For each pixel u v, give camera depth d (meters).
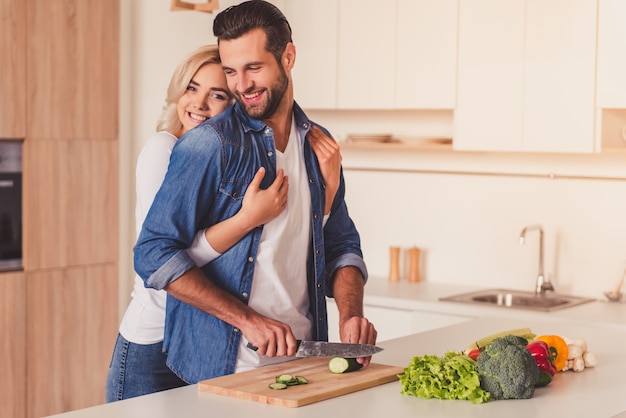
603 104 4.26
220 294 2.45
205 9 4.91
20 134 4.83
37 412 4.98
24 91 4.83
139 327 2.84
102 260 5.24
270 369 2.50
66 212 5.06
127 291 5.58
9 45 4.75
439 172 5.08
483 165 4.94
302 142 2.65
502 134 4.53
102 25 5.16
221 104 3.10
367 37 4.89
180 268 2.40
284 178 2.50
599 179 4.63
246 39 2.44
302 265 2.64
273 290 2.57
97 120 5.18
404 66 4.79
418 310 4.49
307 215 2.64
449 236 5.07
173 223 2.43
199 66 3.06
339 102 5.01
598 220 4.64
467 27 4.59
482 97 4.57
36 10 4.86
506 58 4.49
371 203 5.31
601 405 2.29
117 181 5.30
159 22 5.44
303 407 2.20
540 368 2.50
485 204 4.95
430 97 4.72
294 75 5.14
